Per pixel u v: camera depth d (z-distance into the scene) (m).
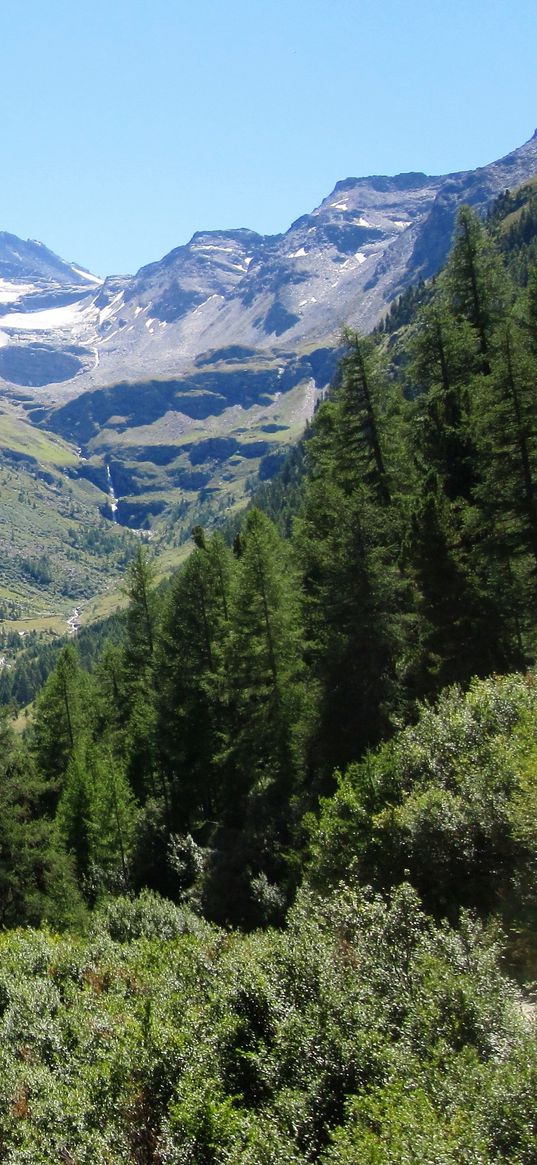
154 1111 10.03
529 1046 8.63
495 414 28.75
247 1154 8.08
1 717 34.03
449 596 29.28
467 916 13.24
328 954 11.04
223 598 42.22
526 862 14.03
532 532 28.41
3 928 29.58
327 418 40.91
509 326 28.94
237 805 38.00
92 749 45.16
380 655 31.20
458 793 16.45
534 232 147.25
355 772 19.53
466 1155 7.20
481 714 18.95
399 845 16.19
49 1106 10.88
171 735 42.22
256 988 10.80
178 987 13.27
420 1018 9.45
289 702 34.31
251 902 29.48
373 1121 7.98
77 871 36.97
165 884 36.72
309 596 37.34
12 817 31.78
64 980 16.27
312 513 40.44
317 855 18.47
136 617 49.75
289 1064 9.40
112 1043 11.79
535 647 30.52
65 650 56.97
